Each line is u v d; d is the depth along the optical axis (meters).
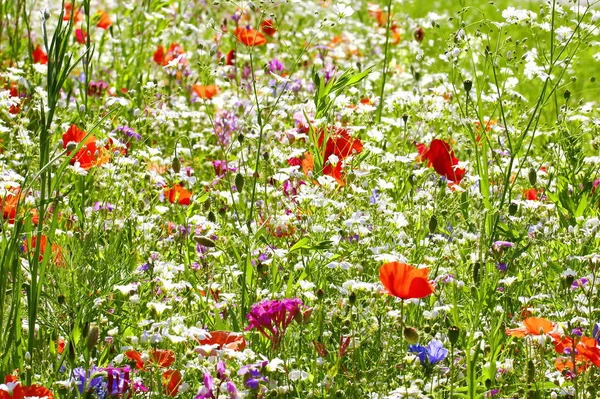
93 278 4.46
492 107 7.70
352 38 9.41
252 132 6.40
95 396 3.43
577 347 3.56
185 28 9.81
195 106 8.43
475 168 6.05
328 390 3.73
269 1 5.29
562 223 5.36
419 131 6.78
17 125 5.64
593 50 12.48
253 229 4.67
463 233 4.60
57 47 3.93
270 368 3.52
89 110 6.55
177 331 3.51
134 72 8.58
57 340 3.93
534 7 14.37
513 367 4.11
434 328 4.33
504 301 4.59
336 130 5.70
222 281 4.59
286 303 3.62
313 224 4.76
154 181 5.35
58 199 4.01
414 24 10.32
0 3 8.36
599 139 5.97
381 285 3.98
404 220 4.80
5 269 3.69
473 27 13.61
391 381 4.02
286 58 9.20
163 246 5.01
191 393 3.79
